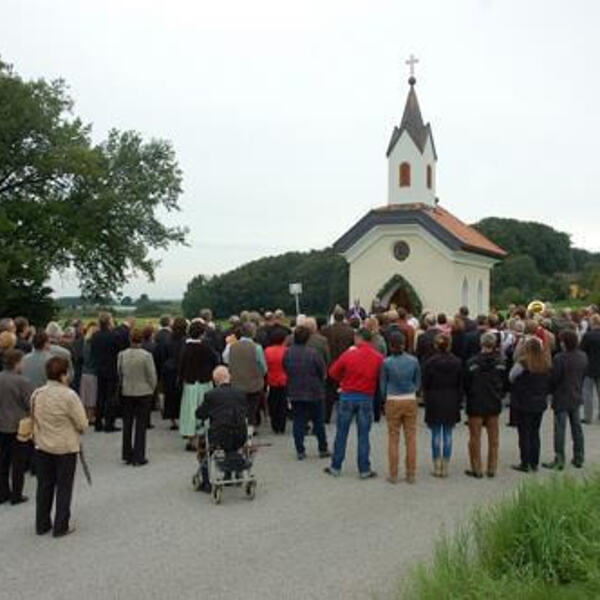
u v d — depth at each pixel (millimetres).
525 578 6750
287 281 67000
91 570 7957
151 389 12992
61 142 38875
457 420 12086
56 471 9305
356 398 12039
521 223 92062
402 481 11867
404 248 33844
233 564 8070
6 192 39406
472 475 12211
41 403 9242
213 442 10695
